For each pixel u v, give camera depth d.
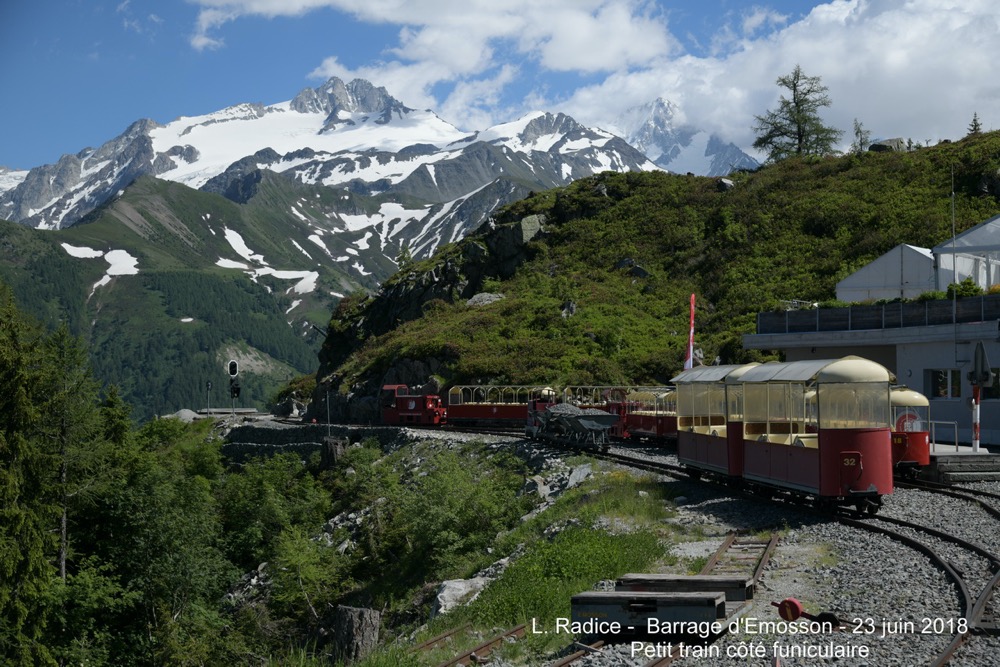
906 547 17.36
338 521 45.19
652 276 80.94
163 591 37.25
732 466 26.12
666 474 31.52
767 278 73.69
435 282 92.94
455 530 31.56
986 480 28.64
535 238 93.06
